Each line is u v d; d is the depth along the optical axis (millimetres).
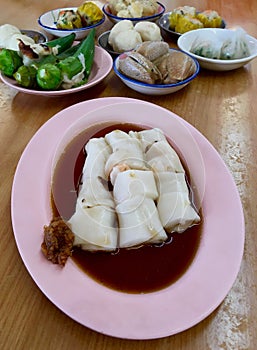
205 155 246
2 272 181
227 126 294
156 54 321
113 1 433
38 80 291
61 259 174
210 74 361
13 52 299
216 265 181
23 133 272
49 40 385
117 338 157
